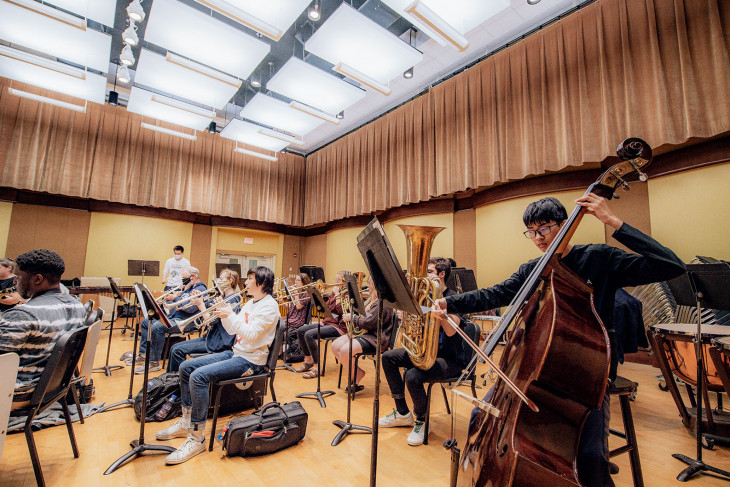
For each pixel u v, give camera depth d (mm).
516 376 1165
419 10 3465
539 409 1052
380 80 5059
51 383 1715
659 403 2988
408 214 7207
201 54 4562
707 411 2279
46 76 5145
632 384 1582
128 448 2188
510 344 1338
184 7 3844
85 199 7426
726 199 3777
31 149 6465
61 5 3902
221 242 9203
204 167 8266
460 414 2760
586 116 4465
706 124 3645
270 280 2496
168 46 4422
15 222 6781
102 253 7566
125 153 7348
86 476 1881
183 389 2342
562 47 4727
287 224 9453
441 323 2098
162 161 7766
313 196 9328
